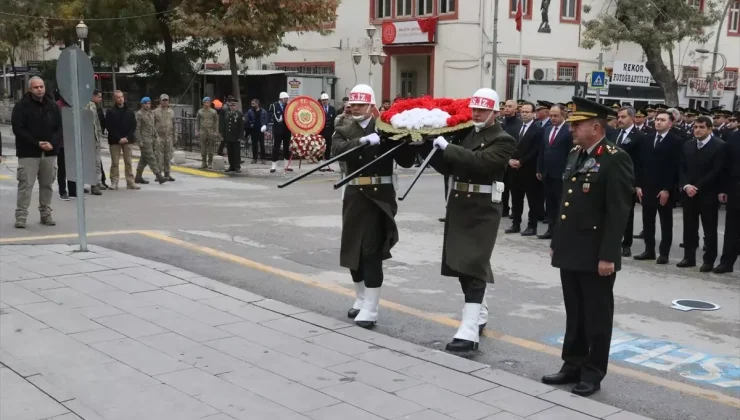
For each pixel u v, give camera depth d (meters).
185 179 17.41
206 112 19.39
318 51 33.72
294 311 6.69
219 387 4.83
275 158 19.09
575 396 4.84
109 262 8.31
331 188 16.11
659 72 28.64
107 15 28.39
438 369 5.28
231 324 6.23
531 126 11.22
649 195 9.66
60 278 7.53
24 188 10.42
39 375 4.95
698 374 5.59
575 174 5.05
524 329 6.59
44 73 34.75
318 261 9.02
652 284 8.52
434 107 6.22
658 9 27.11
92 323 6.11
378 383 4.98
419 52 29.31
